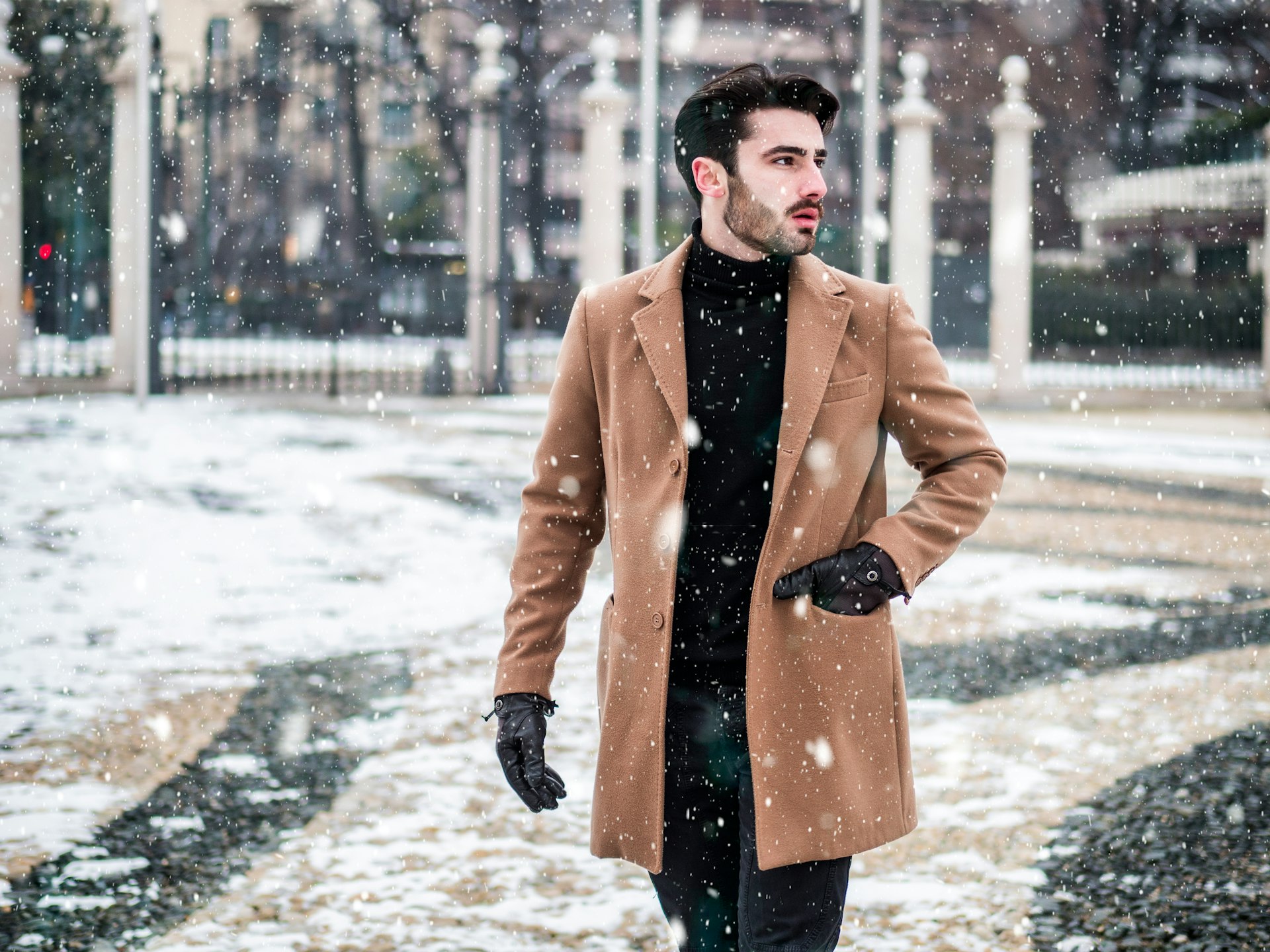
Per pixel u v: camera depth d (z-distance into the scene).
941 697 4.76
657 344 2.00
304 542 7.64
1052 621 5.98
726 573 1.97
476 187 18.39
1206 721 4.46
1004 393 18.52
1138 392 20.48
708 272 2.03
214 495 9.13
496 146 18.30
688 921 2.07
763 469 1.98
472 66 29.12
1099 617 6.05
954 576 7.02
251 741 4.20
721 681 1.98
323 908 3.01
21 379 17.02
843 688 1.95
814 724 1.93
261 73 20.69
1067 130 29.80
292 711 4.54
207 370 20.03
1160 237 26.22
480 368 18.52
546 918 2.97
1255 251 26.64
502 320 18.48
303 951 2.79
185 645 5.39
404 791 3.78
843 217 28.31
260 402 16.61
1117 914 2.98
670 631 1.96
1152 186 26.31
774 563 1.93
